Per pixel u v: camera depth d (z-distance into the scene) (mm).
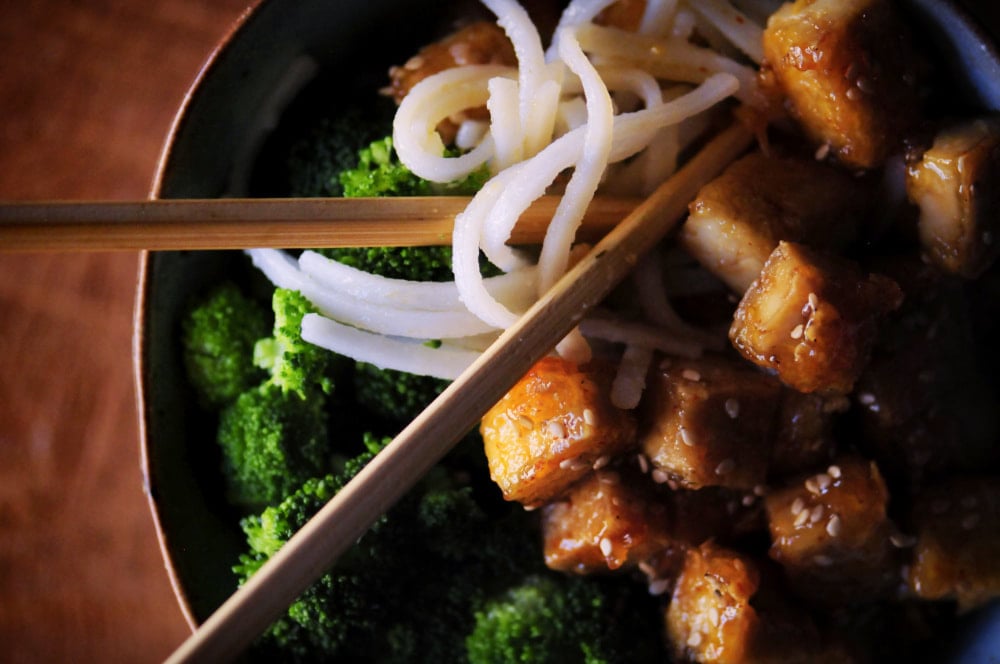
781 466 256
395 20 275
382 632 261
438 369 250
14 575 305
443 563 264
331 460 261
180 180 254
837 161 255
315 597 250
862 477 250
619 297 260
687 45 260
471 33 266
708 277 261
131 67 314
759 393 247
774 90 255
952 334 260
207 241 227
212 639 209
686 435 244
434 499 254
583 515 254
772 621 250
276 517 249
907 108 248
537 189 241
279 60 263
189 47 314
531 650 255
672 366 249
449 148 263
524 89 249
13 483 307
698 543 255
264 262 258
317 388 260
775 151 255
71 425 308
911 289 255
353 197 241
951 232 248
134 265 311
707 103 252
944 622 269
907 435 258
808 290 235
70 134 313
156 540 305
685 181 251
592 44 256
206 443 267
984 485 256
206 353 261
